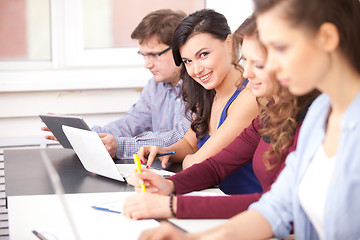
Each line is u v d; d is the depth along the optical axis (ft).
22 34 9.73
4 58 9.70
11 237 3.99
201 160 6.04
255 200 4.36
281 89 4.29
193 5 10.18
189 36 6.12
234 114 6.09
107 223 4.19
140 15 10.14
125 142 6.98
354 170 3.16
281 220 3.73
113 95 9.57
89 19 9.96
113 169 5.48
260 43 4.27
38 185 5.49
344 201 3.20
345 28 3.06
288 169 3.82
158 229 3.22
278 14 2.96
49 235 3.90
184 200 4.33
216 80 6.25
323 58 3.03
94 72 9.88
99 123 9.64
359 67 3.16
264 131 4.94
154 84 8.27
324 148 3.51
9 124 9.27
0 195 9.18
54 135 7.00
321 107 3.60
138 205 4.31
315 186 3.47
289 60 2.98
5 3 9.60
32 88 9.12
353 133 3.16
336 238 3.28
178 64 6.57
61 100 9.38
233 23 10.02
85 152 5.84
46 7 9.78
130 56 10.14
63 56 9.92
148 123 8.34
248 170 6.10
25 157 6.89
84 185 5.42
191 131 7.03
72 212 4.52
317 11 2.95
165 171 5.99
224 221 4.26
